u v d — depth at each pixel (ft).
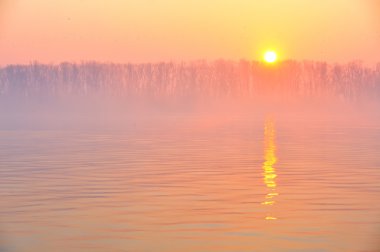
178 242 99.60
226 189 150.10
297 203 130.41
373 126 469.57
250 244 98.27
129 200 134.51
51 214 119.85
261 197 138.21
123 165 203.10
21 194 142.72
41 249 96.27
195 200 134.62
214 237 102.27
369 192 143.95
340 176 173.17
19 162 214.69
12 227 109.29
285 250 94.68
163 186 155.02
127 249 95.96
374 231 105.29
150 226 109.91
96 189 150.10
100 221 113.80
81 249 95.91
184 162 212.43
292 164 205.67
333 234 103.60
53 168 195.21
